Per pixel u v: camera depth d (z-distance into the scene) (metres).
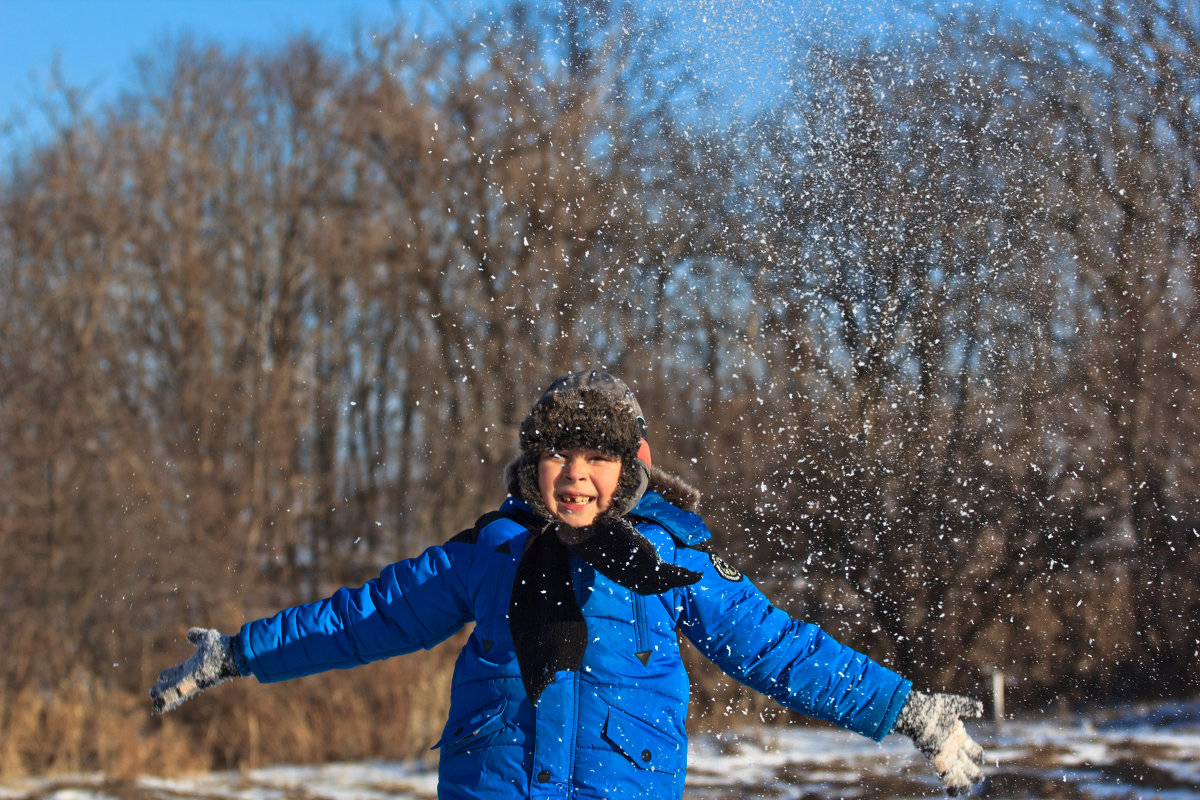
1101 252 8.66
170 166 19.36
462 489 12.37
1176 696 8.79
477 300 10.73
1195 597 9.02
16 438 11.12
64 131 13.88
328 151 19.92
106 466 11.62
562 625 1.93
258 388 16.00
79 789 7.92
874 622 9.02
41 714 9.13
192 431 14.86
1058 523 8.96
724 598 2.05
